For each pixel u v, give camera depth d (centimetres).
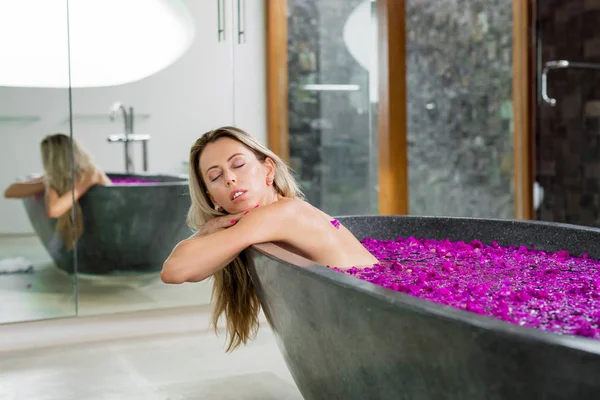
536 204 395
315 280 132
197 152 183
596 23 387
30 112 298
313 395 161
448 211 385
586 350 86
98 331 297
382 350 118
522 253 208
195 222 192
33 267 301
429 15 374
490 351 95
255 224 164
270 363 251
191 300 328
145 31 319
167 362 254
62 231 305
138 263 319
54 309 305
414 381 114
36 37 298
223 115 336
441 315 102
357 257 186
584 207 390
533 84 391
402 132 371
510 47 392
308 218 175
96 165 311
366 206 369
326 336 136
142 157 319
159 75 322
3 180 295
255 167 179
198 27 329
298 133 354
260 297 170
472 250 214
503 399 96
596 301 141
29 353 268
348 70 362
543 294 145
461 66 383
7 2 294
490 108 390
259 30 342
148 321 311
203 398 215
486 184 392
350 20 361
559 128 391
